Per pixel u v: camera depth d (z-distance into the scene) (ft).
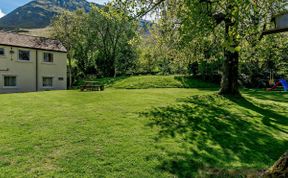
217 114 44.98
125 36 167.53
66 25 147.13
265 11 38.06
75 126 34.73
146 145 28.12
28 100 57.21
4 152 25.40
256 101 60.44
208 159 25.00
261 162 24.84
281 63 131.85
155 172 21.79
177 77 134.21
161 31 57.52
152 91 84.79
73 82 150.41
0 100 56.80
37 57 107.96
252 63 124.77
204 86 123.44
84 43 165.27
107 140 29.40
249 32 30.40
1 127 33.78
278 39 64.49
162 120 39.11
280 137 33.63
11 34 105.81
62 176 20.75
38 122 36.52
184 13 32.63
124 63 177.78
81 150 26.27
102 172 21.61
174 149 27.22
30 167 22.27
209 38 54.29
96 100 57.88
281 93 94.32
